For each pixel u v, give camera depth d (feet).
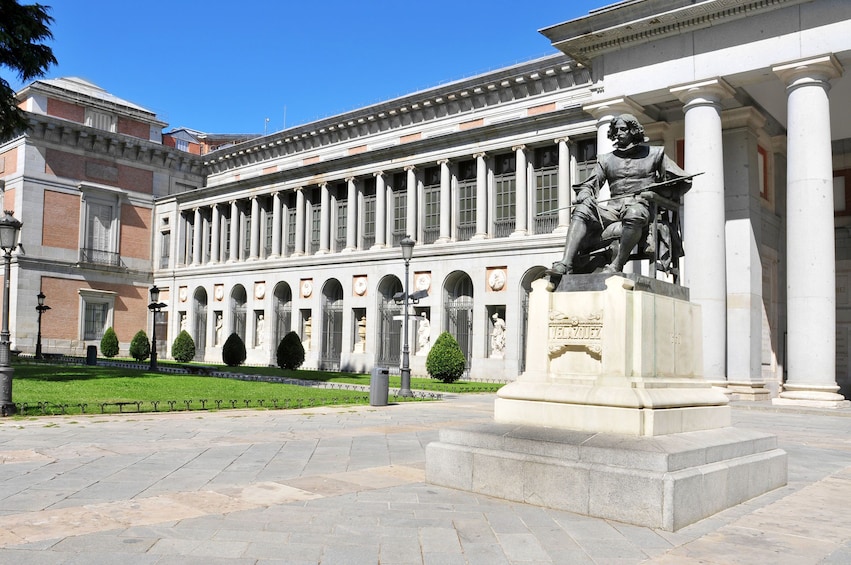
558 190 123.24
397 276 140.46
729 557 18.21
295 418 53.47
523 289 123.34
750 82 77.00
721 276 75.41
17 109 89.20
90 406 57.11
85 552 17.84
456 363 108.88
